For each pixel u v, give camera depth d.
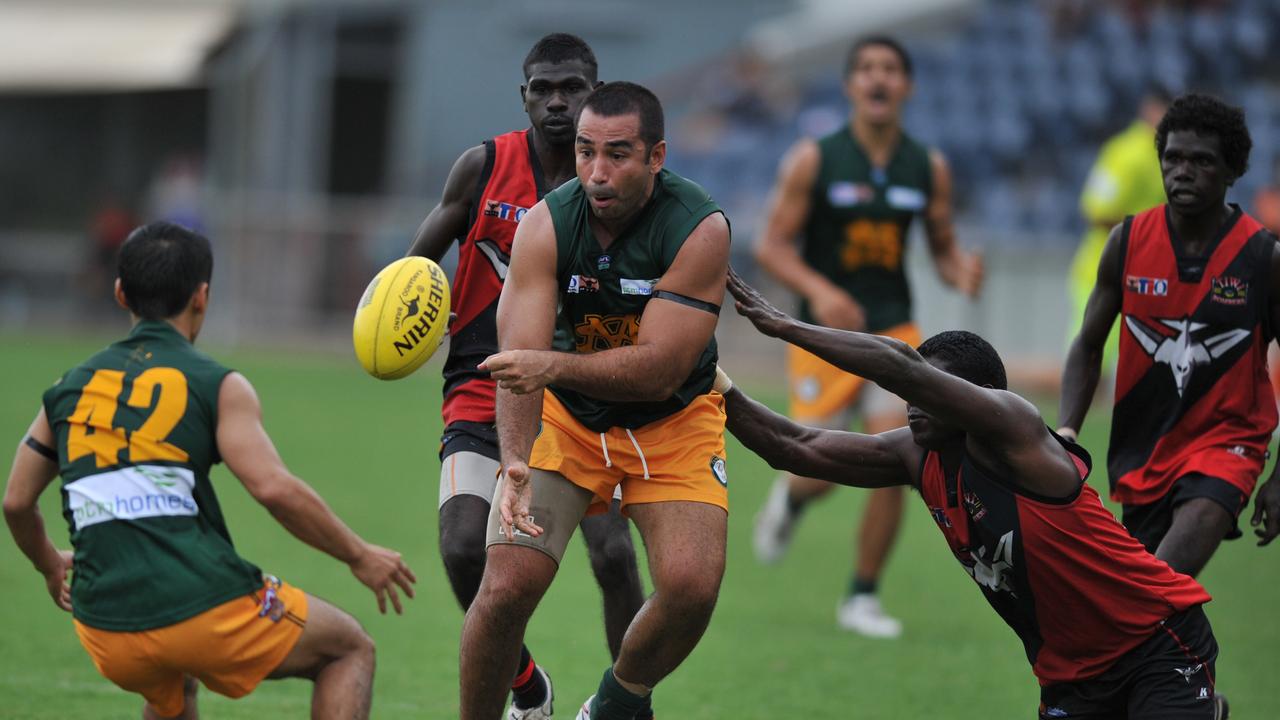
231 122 93.44
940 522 17.48
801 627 29.38
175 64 93.62
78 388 15.97
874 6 96.44
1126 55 90.06
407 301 17.80
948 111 85.94
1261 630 30.06
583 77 19.77
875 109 31.20
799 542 39.81
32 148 100.50
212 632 15.44
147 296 16.28
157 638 15.39
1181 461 20.62
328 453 48.03
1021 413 16.33
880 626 29.06
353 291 77.69
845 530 42.19
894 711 23.27
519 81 94.25
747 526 41.12
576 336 17.50
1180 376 20.67
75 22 95.50
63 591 17.48
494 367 15.68
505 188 20.14
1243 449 20.47
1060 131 86.50
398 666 24.98
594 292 16.97
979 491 16.80
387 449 49.66
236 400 15.91
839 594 32.88
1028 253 65.38
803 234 32.34
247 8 92.19
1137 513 21.16
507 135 20.52
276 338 77.56
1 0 95.44
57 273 86.00
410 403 62.00
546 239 16.84
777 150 83.06
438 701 22.80
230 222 77.75
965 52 88.69
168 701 16.30
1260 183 81.44
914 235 64.38
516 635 17.25
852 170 31.33
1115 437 21.52
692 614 16.97
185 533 15.62
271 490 15.67
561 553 17.42
